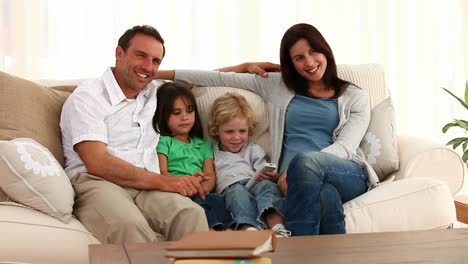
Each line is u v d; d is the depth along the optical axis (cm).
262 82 301
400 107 416
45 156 228
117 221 222
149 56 262
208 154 279
